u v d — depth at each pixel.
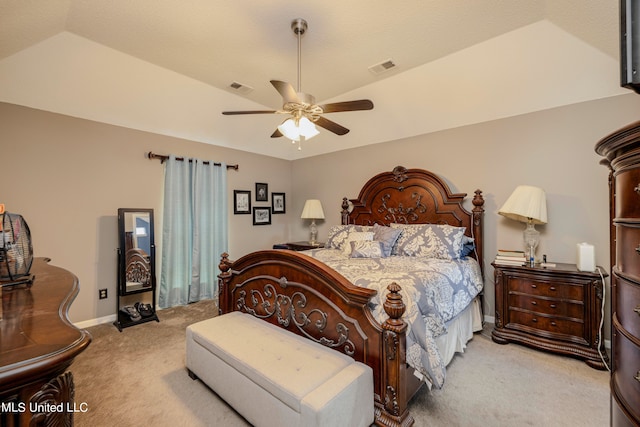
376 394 1.61
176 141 3.91
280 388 1.40
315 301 1.92
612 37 2.12
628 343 1.00
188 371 2.18
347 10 2.16
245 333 1.99
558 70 2.61
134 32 2.41
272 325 2.16
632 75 0.91
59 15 2.12
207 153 4.24
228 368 1.73
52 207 2.94
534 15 2.24
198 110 3.72
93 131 3.21
